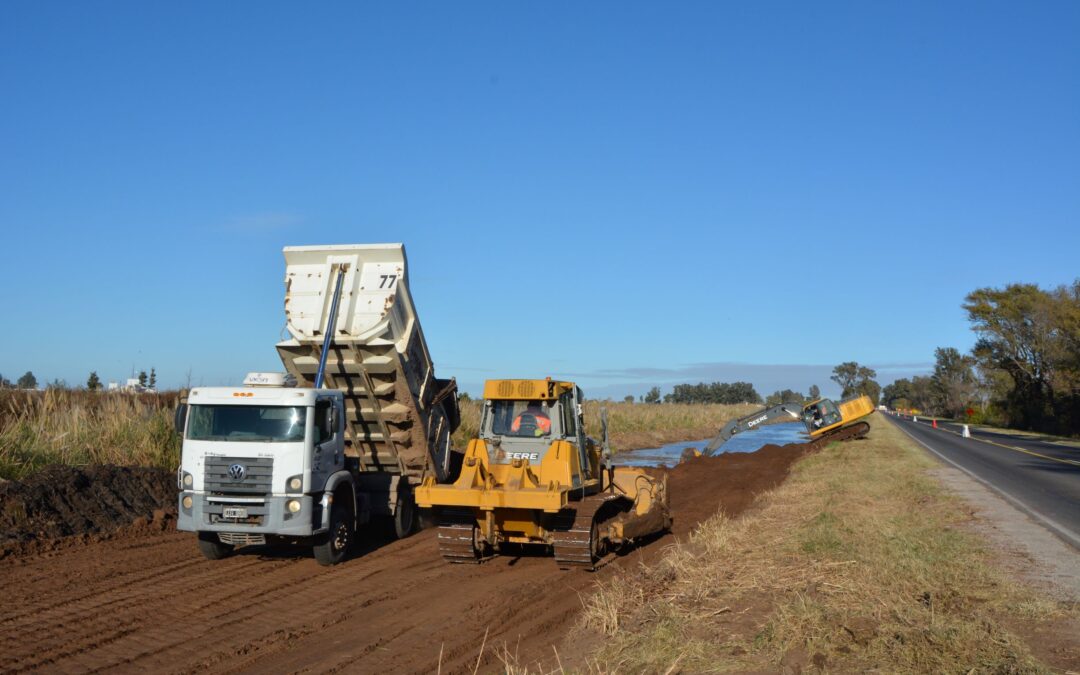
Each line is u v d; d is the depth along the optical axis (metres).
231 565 11.34
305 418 11.06
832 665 6.13
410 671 7.07
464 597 9.69
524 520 11.01
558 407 11.44
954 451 31.58
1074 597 7.96
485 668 7.11
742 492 20.00
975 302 66.00
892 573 8.72
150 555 11.70
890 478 19.42
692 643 6.71
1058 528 12.31
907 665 6.01
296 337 12.38
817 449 31.20
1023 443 40.22
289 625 8.45
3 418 15.51
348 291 12.42
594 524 11.23
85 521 12.75
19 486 12.57
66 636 7.86
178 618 8.60
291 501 10.87
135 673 6.91
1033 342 61.91
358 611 9.02
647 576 9.80
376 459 14.31
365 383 12.89
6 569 10.45
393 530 13.98
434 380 14.29
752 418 33.16
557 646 7.54
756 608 7.80
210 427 11.12
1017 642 6.42
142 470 15.03
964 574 8.69
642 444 40.09
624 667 6.46
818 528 11.47
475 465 10.95
